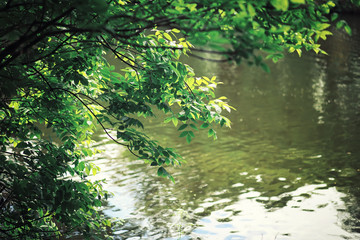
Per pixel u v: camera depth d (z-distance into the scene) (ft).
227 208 37.27
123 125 16.71
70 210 15.57
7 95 12.59
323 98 75.25
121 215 36.01
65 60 15.93
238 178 43.37
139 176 43.98
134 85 18.22
